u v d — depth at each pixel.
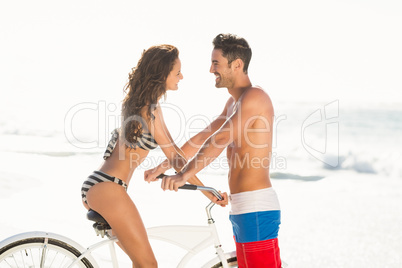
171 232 3.14
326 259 5.67
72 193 9.17
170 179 2.90
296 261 5.62
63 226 6.70
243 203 3.06
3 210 7.70
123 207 3.04
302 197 9.94
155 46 3.19
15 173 11.08
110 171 3.10
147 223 7.24
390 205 8.95
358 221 7.64
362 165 14.61
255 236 3.05
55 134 19.16
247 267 3.11
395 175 13.50
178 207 8.21
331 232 6.91
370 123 21.19
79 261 3.12
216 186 10.53
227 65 3.12
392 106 24.33
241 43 3.11
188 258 3.17
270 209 3.06
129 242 3.05
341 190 10.78
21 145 16.58
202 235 3.18
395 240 6.41
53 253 4.93
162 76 3.12
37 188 9.59
